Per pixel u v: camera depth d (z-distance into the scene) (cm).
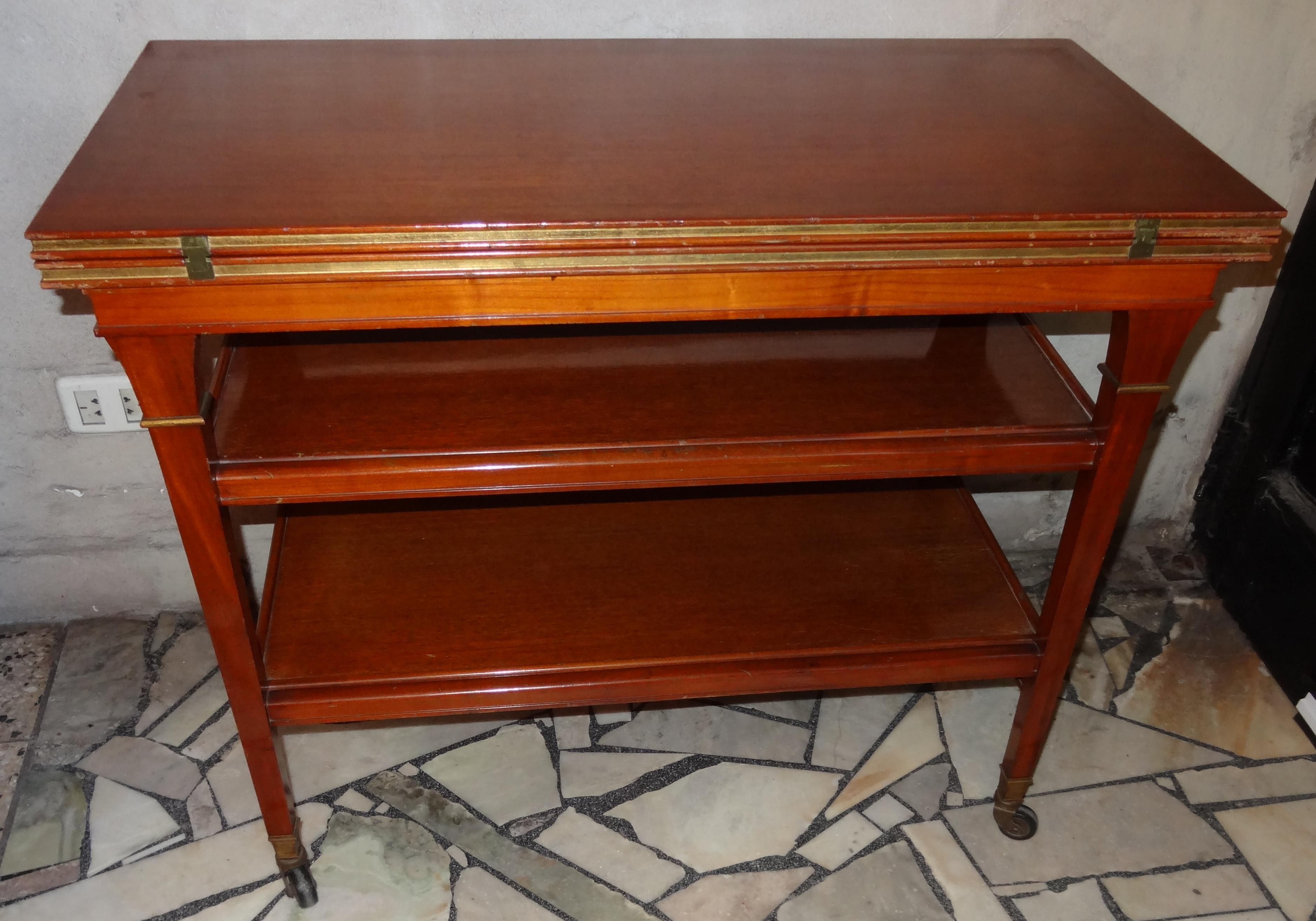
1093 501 122
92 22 131
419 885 147
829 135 113
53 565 177
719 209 96
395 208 94
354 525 149
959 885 149
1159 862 152
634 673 132
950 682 178
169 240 89
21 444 163
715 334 134
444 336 130
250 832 153
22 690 172
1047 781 163
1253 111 159
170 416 101
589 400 121
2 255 145
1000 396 125
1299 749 169
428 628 134
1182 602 196
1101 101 125
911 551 150
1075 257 100
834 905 146
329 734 168
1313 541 171
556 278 96
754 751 167
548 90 122
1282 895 148
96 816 155
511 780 162
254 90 118
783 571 146
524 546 147
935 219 96
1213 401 191
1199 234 100
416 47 132
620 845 153
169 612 188
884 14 145
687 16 142
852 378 127
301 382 122
